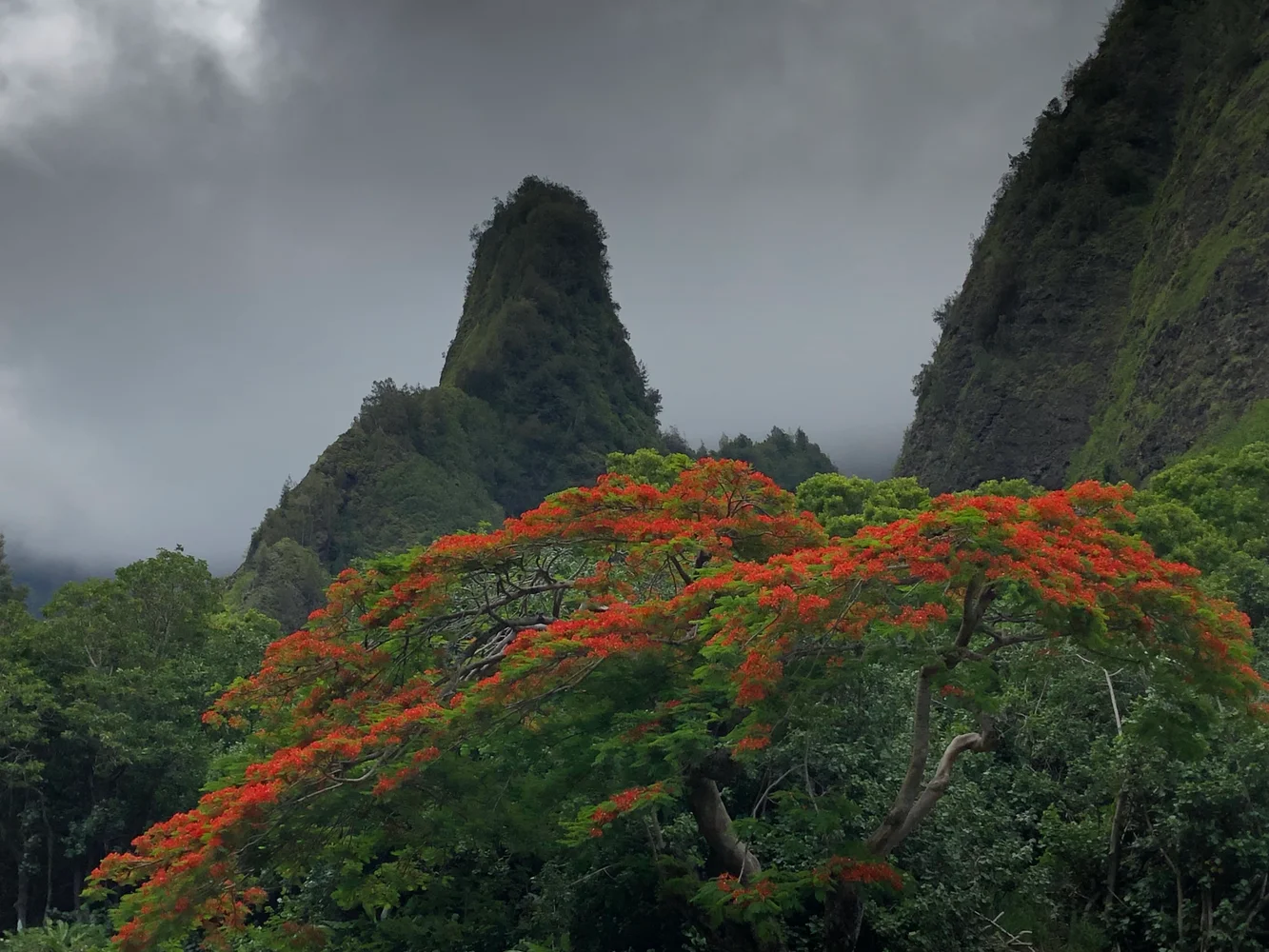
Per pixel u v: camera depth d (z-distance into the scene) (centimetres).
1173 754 1345
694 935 1545
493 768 1398
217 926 1259
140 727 2745
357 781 1281
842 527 3641
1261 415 6159
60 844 2947
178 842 1235
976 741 1362
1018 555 1146
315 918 1756
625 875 1609
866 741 1720
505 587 1773
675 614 1370
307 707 1574
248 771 1328
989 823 1653
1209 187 7850
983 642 1536
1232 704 1272
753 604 1198
